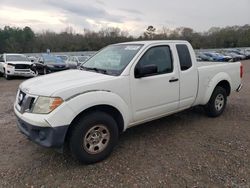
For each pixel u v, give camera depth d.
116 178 3.34
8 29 64.50
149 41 4.60
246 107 6.89
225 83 6.07
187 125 5.36
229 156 3.93
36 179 3.33
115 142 3.92
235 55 43.62
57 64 18.12
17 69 15.73
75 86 3.50
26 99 3.56
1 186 3.18
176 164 3.69
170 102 4.68
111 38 60.25
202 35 79.50
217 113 5.87
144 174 3.43
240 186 3.15
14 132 5.02
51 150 4.18
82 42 61.62
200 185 3.17
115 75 3.98
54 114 3.28
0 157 3.95
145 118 4.38
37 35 64.44
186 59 4.96
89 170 3.55
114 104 3.79
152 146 4.32
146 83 4.23
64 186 3.18
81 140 3.54
